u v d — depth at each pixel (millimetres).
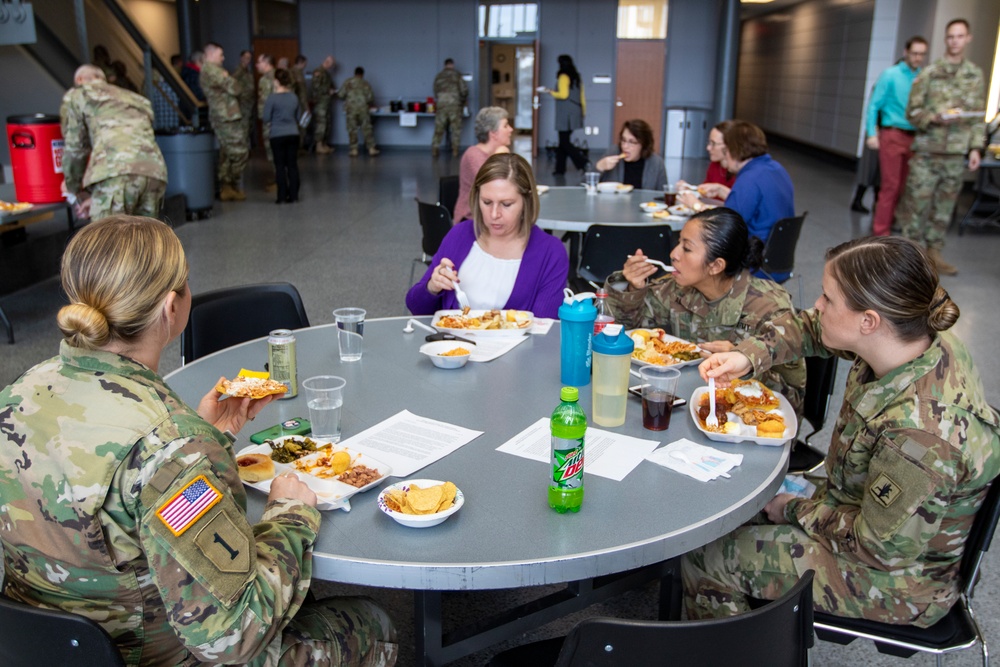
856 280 1430
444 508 1283
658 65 14000
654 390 1634
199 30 13969
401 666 1935
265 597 1082
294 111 8469
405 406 1755
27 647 1090
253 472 1374
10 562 1130
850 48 12352
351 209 8312
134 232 1109
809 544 1569
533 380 1923
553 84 14211
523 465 1485
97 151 5117
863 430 1489
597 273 3855
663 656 1053
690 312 2350
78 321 1055
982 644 1481
